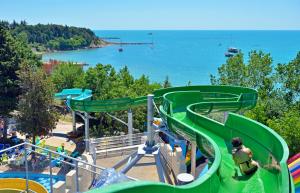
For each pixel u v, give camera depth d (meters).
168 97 25.06
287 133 24.88
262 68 44.53
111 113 43.09
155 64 188.88
